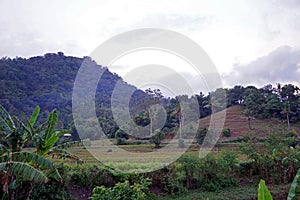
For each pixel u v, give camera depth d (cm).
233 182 1243
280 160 1325
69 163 1065
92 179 1034
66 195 918
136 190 905
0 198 771
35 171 640
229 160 1273
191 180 1194
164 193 1108
